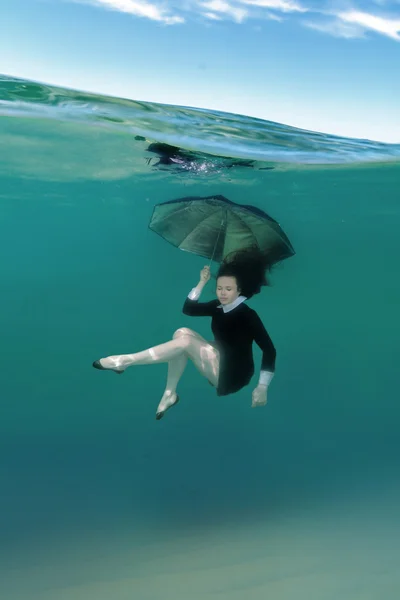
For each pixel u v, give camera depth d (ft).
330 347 30.55
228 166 33.24
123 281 51.11
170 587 11.28
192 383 26.58
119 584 11.44
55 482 16.51
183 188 38.32
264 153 31.55
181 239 15.69
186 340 13.88
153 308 40.34
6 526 13.88
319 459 18.37
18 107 26.94
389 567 12.05
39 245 50.01
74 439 19.80
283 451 19.15
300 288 40.52
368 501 15.31
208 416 22.65
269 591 11.14
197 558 12.47
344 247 51.65
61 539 13.29
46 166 33.50
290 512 14.70
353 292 43.73
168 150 30.99
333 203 41.60
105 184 37.40
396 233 49.62
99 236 48.60
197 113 29.60
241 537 13.44
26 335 32.32
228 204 14.85
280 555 12.58
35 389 24.58
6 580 11.51
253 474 17.28
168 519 14.37
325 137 32.04
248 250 14.98
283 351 29.76
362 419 21.88
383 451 19.01
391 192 38.81
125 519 14.39
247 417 22.43
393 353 29.71
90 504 15.20
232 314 14.28
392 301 42.14
